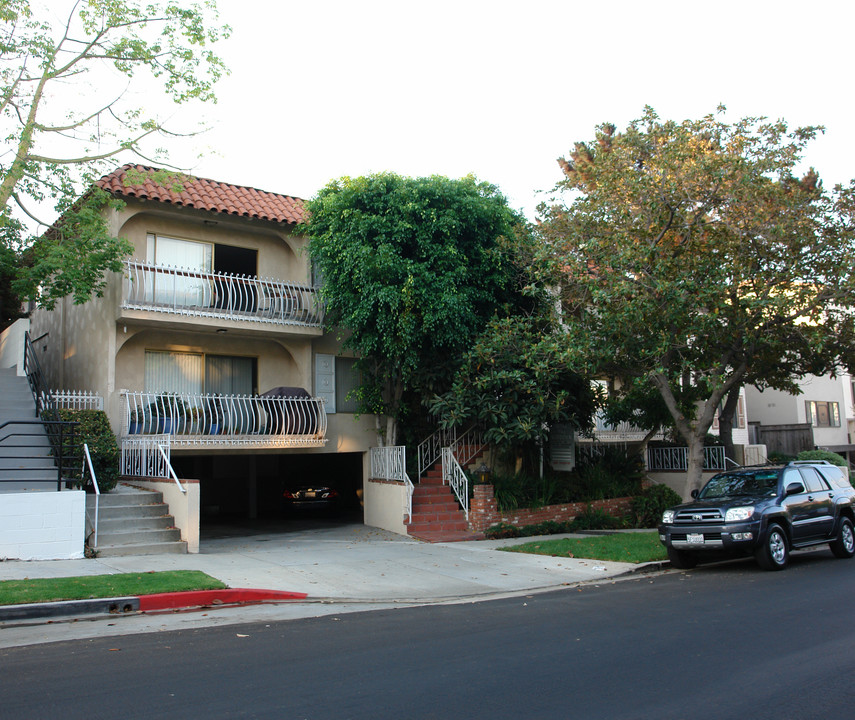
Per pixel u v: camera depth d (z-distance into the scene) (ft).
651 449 79.82
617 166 52.39
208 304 58.03
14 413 52.60
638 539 51.80
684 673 20.51
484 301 58.13
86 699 18.53
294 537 54.29
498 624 27.68
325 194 58.23
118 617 29.40
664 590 35.14
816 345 45.34
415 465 62.34
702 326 45.73
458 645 24.17
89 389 57.26
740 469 46.62
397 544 50.49
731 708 17.54
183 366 58.75
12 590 30.45
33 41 47.42
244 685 19.66
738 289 48.37
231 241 61.05
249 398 56.85
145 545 42.19
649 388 58.75
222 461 71.10
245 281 59.21
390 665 21.66
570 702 18.10
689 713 17.20
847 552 46.16
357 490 72.38
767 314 47.09
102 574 34.63
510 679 20.11
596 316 52.80
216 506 70.18
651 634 25.41
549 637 25.23
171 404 53.98
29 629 27.12
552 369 52.95
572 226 54.19
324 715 17.24
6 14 46.37
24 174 47.16
